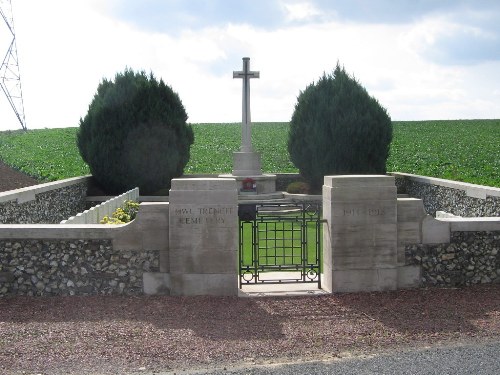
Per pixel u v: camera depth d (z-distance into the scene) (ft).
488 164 97.60
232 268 25.76
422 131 163.32
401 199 26.86
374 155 64.59
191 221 25.62
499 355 18.25
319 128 64.85
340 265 26.11
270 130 168.04
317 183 66.44
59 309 24.02
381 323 21.89
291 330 21.17
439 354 18.44
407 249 26.96
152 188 67.05
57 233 26.09
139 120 65.36
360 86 66.33
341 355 18.63
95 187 68.59
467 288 26.76
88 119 67.92
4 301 25.27
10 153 114.83
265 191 67.00
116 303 24.81
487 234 27.32
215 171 99.04
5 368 17.74
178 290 25.86
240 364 17.93
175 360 18.28
